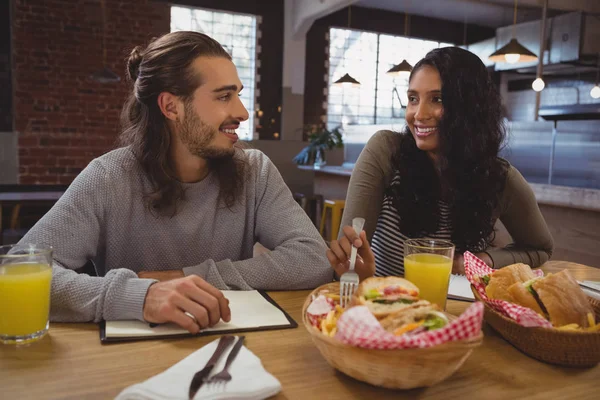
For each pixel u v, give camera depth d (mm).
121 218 1232
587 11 6383
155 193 1226
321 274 1185
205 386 633
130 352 789
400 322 665
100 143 5867
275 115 7465
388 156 1566
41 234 1101
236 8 6969
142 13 5922
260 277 1145
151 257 1275
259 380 657
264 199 1386
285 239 1296
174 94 1160
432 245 1054
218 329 882
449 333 598
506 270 922
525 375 745
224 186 1307
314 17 6820
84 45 5680
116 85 5848
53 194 3541
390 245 1562
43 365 737
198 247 1307
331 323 740
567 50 6344
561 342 745
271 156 7316
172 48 1160
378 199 1554
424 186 1490
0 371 714
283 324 915
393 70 5270
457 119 1396
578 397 685
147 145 1236
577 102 7730
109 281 939
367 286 754
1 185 5352
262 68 7305
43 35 5488
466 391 692
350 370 671
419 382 645
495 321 857
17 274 804
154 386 624
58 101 5633
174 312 854
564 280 830
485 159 1451
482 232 1513
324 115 7852
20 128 5500
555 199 3039
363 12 7875
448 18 8305
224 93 1162
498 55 4832
